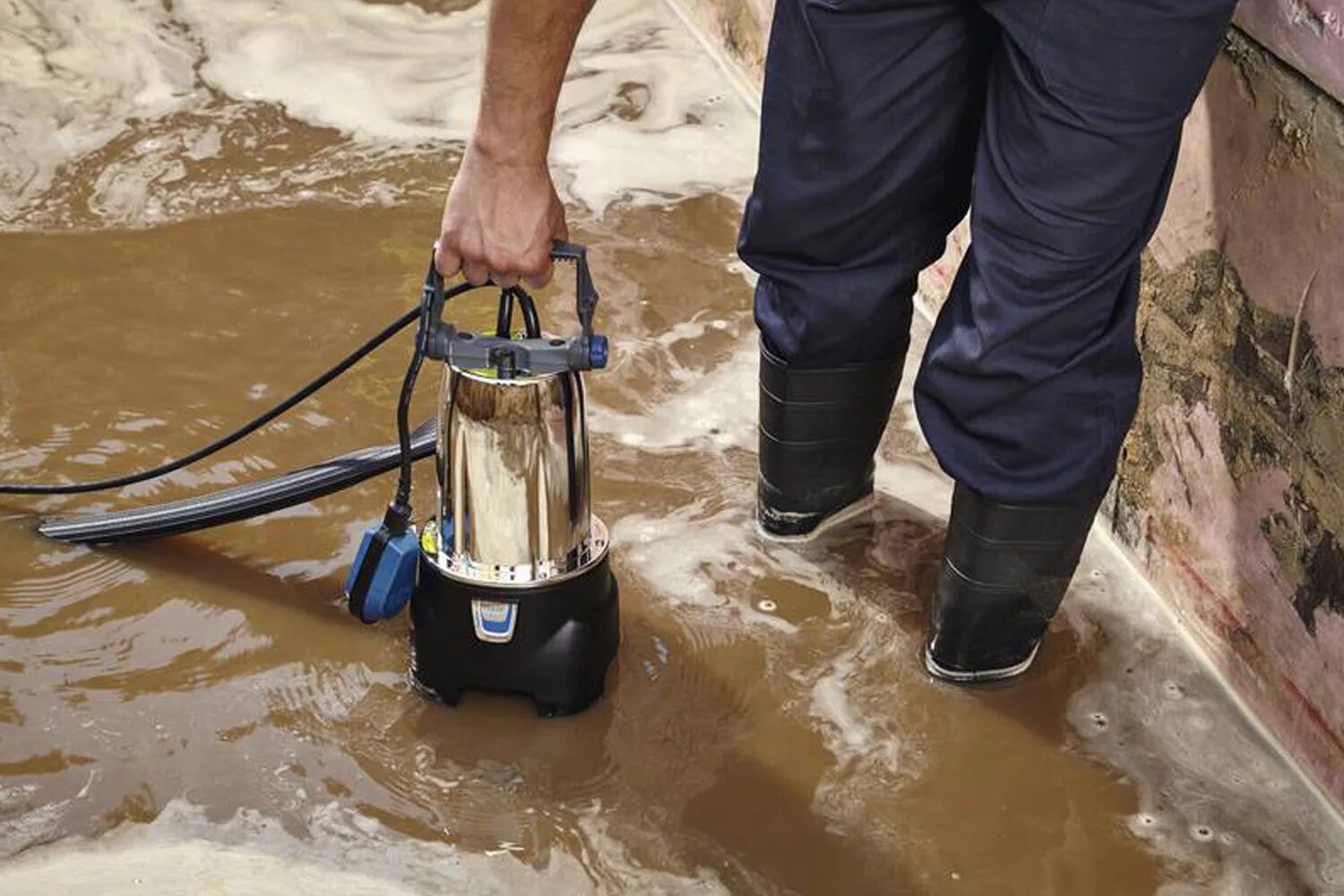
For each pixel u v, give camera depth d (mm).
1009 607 2072
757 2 3326
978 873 1903
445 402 1908
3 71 3373
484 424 1881
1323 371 1874
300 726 2041
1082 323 1854
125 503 2363
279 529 2354
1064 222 1761
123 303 2787
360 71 3512
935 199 2064
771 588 2295
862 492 2408
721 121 3422
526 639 1987
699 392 2658
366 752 2012
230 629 2178
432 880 1862
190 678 2102
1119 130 1691
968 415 1952
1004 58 1772
